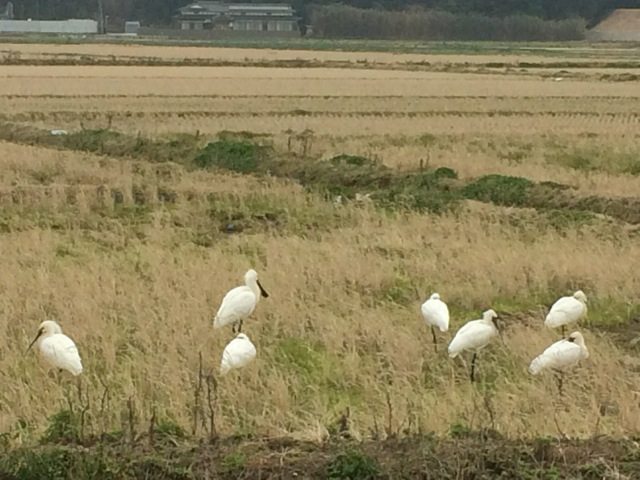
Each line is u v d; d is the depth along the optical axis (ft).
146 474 27.86
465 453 28.63
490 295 51.67
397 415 34.01
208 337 42.19
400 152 104.27
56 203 75.36
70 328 43.21
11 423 32.71
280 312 46.19
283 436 30.66
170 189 82.33
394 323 46.21
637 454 29.27
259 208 76.89
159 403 34.76
